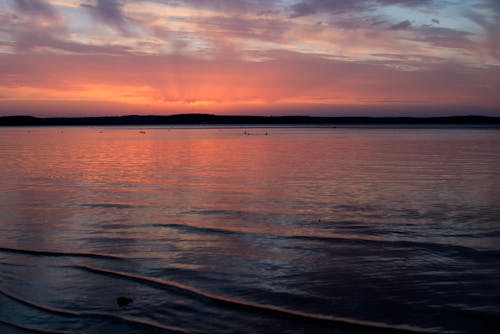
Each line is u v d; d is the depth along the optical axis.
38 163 34.44
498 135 90.25
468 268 9.28
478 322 7.03
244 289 8.36
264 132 137.25
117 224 13.46
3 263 9.88
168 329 6.86
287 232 12.41
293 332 6.79
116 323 7.06
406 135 94.56
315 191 19.64
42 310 7.53
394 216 14.30
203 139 84.56
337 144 60.38
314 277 8.93
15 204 16.86
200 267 9.54
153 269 9.43
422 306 7.58
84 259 10.09
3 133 136.00
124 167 31.22
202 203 16.98
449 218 13.88
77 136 105.94
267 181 23.11
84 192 19.78
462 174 24.97
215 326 6.96
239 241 11.53
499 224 12.98
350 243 11.25
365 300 7.85
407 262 9.73
